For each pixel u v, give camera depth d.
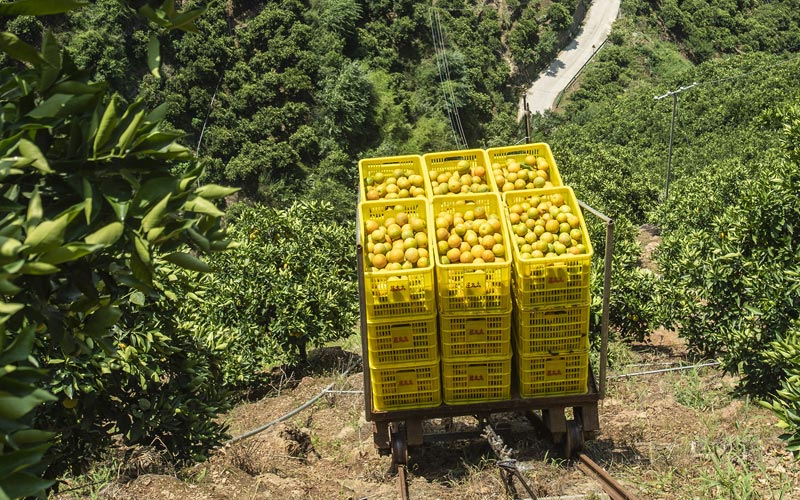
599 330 13.16
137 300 5.38
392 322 7.45
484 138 73.62
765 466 7.46
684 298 13.29
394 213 8.04
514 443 8.84
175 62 60.75
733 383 11.12
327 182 55.53
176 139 2.96
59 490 6.75
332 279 15.30
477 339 7.57
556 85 87.94
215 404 7.46
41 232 2.35
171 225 2.84
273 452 9.09
